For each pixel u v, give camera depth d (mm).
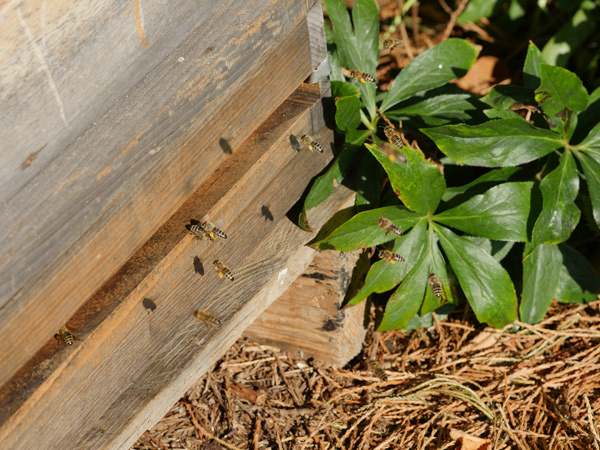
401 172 924
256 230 916
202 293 891
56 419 829
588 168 947
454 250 951
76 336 829
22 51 775
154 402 863
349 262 975
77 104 800
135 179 832
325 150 952
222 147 878
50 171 798
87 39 795
